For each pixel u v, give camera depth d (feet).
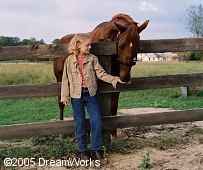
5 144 27.09
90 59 22.77
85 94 22.80
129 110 42.93
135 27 23.30
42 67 108.47
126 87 25.09
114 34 25.00
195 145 26.20
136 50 23.15
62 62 28.73
